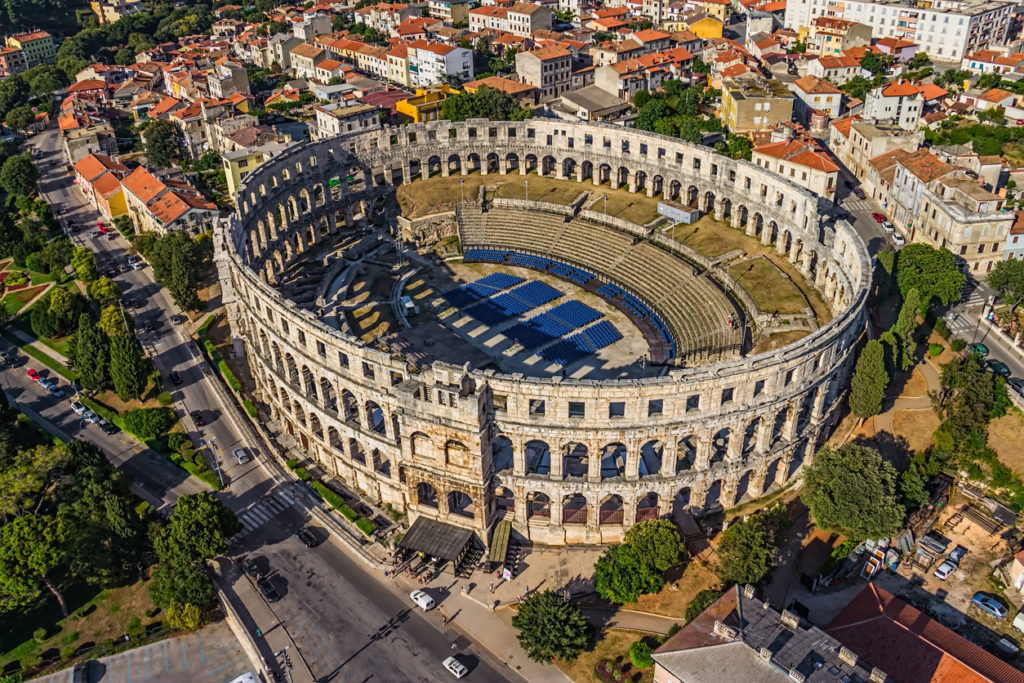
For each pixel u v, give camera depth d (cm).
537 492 10819
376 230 18938
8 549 9800
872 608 9056
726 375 9712
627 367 14212
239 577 10594
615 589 9550
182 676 9444
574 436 10006
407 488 11112
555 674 9169
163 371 15238
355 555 10900
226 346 15750
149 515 11312
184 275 16438
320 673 9294
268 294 11694
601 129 18800
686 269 16100
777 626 8281
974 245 15838
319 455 12519
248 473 12481
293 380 12238
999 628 9544
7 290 19000
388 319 15788
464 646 9562
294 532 11319
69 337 15575
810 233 14975
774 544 9988
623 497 10469
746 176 16375
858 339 12925
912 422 12300
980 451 11588
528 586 10269
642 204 18512
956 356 13488
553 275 17375
